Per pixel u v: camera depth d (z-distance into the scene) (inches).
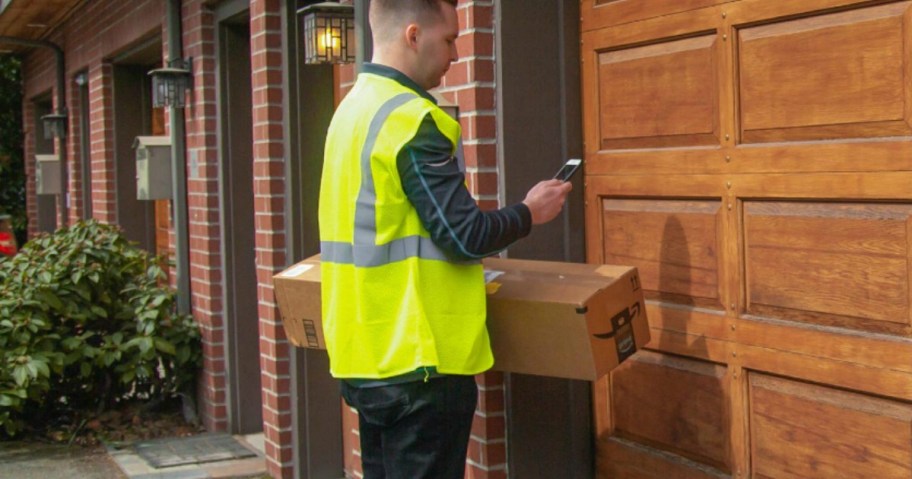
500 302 107.3
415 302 98.1
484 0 139.3
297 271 125.2
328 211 106.0
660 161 128.3
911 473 102.7
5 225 450.3
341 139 103.1
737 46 117.4
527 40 138.9
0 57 525.3
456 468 102.3
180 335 263.0
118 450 240.4
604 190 137.5
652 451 134.1
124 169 360.2
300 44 209.3
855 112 105.2
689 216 125.3
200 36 250.7
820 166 108.9
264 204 214.8
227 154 249.3
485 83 139.6
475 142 139.2
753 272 117.9
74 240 265.9
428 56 102.8
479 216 96.3
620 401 139.0
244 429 253.8
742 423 120.4
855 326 107.3
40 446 245.3
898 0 100.8
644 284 132.7
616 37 134.1
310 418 209.9
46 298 247.9
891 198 102.3
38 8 376.5
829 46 107.3
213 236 254.2
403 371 98.3
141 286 271.6
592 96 138.9
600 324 105.0
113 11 335.6
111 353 254.2
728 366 121.8
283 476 214.1
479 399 140.8
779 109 113.0
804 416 113.4
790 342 113.7
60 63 417.7
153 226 364.5
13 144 542.0
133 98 360.5
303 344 125.1
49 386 247.1
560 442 142.6
